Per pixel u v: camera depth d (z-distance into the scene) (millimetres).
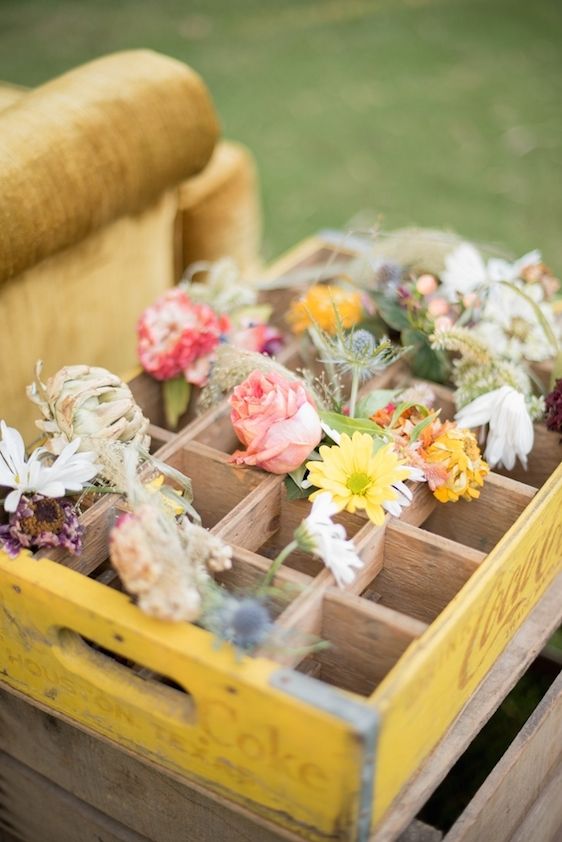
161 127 1348
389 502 1052
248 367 1114
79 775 1098
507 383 1182
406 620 977
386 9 4617
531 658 1097
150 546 937
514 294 1247
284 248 2629
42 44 3936
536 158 3230
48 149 1225
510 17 4504
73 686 1014
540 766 1135
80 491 1080
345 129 3430
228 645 939
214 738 956
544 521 1066
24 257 1217
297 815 949
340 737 897
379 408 1139
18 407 1316
